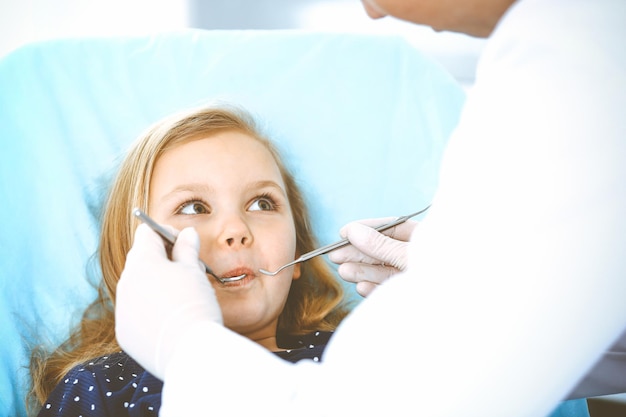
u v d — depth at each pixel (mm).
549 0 702
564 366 620
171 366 705
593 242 609
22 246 1373
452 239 641
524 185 623
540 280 607
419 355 621
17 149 1420
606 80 642
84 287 1386
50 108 1465
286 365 707
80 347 1338
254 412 665
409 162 1572
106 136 1478
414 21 779
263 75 1577
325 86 1592
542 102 642
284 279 1265
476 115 683
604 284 614
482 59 730
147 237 848
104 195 1433
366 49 1624
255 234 1253
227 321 1211
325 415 646
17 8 2146
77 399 1169
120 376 1193
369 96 1599
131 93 1517
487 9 740
